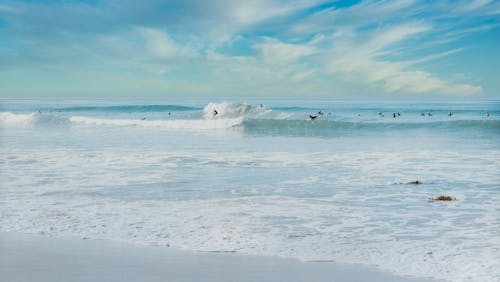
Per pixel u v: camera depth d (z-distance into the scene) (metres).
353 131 35.84
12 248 6.78
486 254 6.78
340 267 6.12
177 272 5.67
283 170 16.02
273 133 34.06
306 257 6.60
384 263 6.33
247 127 39.31
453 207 10.35
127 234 7.79
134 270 5.71
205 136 31.03
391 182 13.70
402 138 29.73
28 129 36.78
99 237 7.57
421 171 15.88
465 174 15.20
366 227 8.55
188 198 11.20
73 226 8.33
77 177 14.27
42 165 16.88
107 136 30.44
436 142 26.84
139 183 13.31
